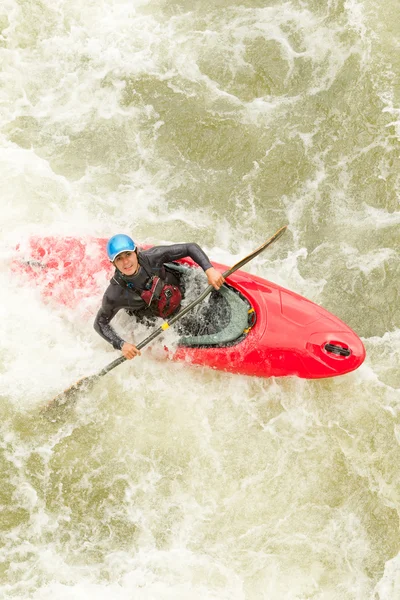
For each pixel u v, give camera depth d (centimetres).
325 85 2836
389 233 2591
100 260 2256
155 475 2194
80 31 2934
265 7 2953
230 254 2562
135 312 2138
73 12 2947
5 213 2570
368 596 2050
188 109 2828
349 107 2795
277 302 2181
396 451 2230
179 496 2169
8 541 2098
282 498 2172
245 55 2908
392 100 2789
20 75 2875
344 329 2162
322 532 2125
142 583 2047
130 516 2139
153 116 2820
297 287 2505
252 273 2531
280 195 2681
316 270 2536
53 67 2891
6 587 2034
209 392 2294
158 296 2022
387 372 2341
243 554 2092
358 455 2227
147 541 2108
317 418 2273
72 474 2191
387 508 2156
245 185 2698
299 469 2209
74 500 2161
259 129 2789
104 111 2828
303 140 2761
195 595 2030
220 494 2175
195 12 2958
